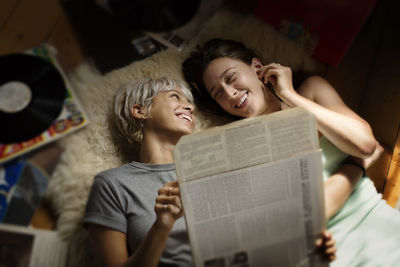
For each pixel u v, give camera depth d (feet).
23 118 3.63
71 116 3.89
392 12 4.68
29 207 3.64
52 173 3.77
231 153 2.55
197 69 4.18
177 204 2.73
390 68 4.54
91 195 3.43
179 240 3.24
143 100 3.82
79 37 4.17
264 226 2.66
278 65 3.84
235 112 4.10
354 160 3.73
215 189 2.59
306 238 2.68
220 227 2.64
